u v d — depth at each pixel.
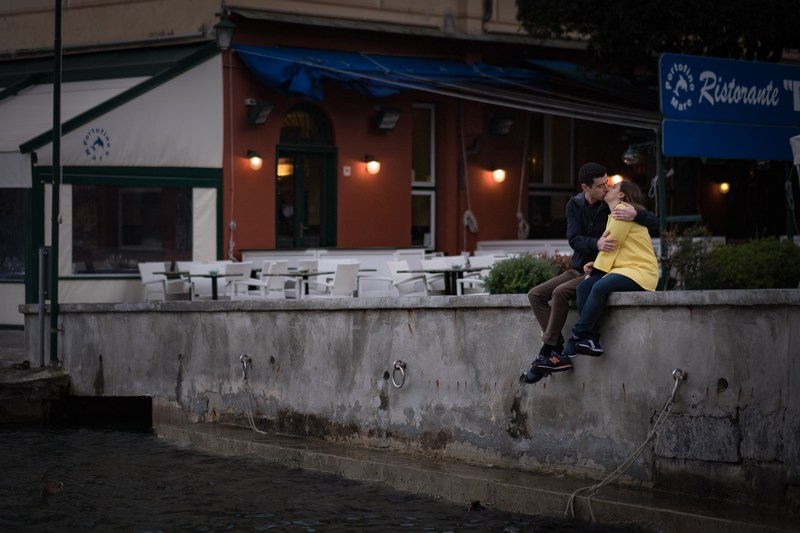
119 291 19.94
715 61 14.12
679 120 13.89
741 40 23.30
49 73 22.28
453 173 24.56
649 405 8.61
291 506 9.53
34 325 15.03
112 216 19.98
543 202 26.25
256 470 10.98
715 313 8.19
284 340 12.00
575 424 9.17
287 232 22.53
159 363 13.66
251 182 21.59
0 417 14.14
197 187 20.84
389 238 23.53
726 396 8.14
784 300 7.78
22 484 10.60
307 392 11.73
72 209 19.55
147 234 20.38
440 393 10.30
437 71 22.69
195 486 10.38
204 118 20.92
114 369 14.18
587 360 9.03
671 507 8.02
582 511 8.45
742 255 12.75
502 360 9.77
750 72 14.35
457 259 18.17
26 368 14.61
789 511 7.79
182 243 20.78
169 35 22.02
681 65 13.91
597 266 8.78
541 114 26.14
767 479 7.92
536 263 12.71
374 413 10.98
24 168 19.00
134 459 11.68
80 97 20.83
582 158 26.47
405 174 23.69
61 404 14.50
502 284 12.63
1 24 23.89
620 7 20.92
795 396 7.74
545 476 9.27
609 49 21.72
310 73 21.05
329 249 20.55
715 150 14.12
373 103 23.31
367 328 11.02
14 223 19.45
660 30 21.11
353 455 10.59
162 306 13.57
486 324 9.88
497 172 25.03
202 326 13.06
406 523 8.85
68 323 14.71
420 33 23.58
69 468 11.28
